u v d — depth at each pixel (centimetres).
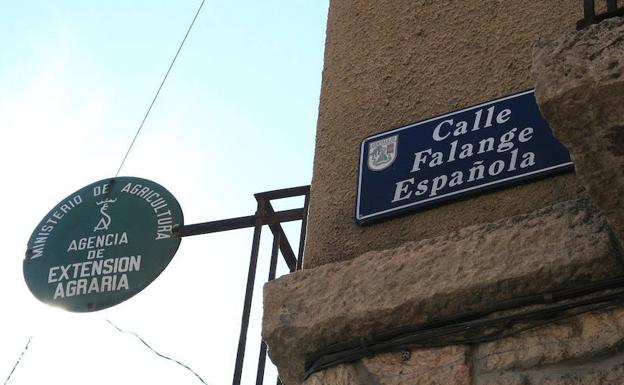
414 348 221
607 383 198
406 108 271
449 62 273
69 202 420
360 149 268
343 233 255
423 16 289
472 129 251
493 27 272
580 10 261
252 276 363
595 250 207
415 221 246
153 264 388
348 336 230
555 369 205
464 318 219
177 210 400
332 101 289
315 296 237
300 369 240
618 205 188
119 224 404
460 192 241
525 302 213
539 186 233
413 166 254
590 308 206
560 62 187
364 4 307
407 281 226
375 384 221
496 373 210
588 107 180
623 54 182
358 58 294
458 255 224
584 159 186
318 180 272
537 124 241
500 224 226
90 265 397
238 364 339
